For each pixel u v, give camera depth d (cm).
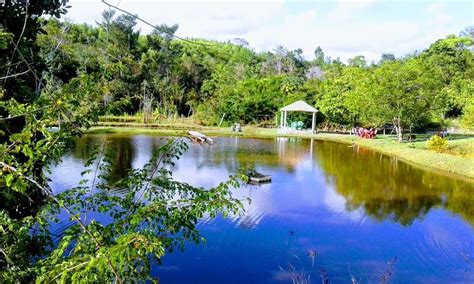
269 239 994
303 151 2612
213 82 5103
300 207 1277
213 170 1830
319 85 4722
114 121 3825
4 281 284
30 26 406
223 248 929
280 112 4200
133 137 2938
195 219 341
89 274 245
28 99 384
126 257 245
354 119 3919
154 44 5134
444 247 984
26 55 395
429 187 1608
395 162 2234
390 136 3431
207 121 4262
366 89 3053
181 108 4766
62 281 234
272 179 1695
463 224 1152
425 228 1112
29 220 331
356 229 1094
